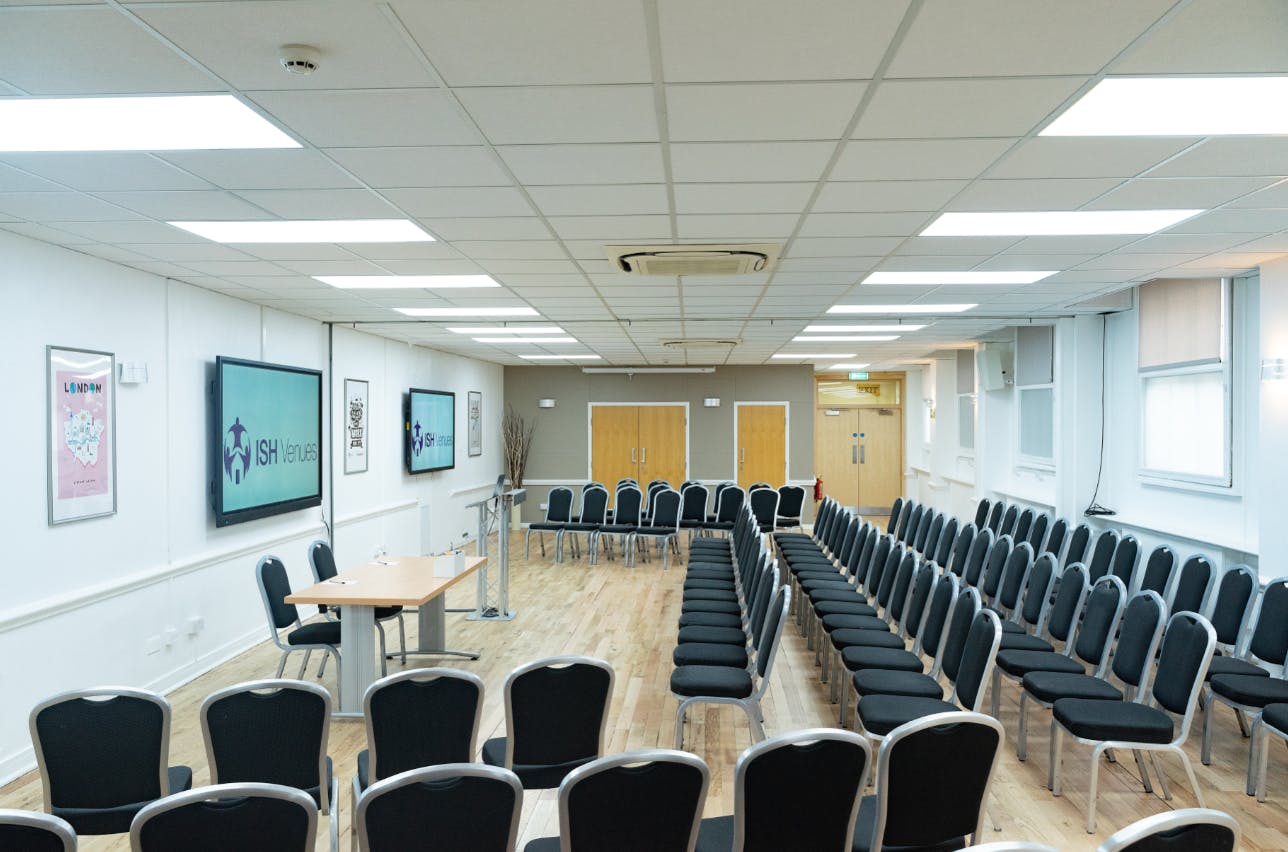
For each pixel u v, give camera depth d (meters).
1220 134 3.13
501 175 3.65
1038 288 6.83
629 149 3.30
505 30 2.29
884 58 2.48
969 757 2.75
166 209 4.18
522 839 3.77
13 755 4.59
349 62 2.51
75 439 5.11
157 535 5.95
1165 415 7.48
